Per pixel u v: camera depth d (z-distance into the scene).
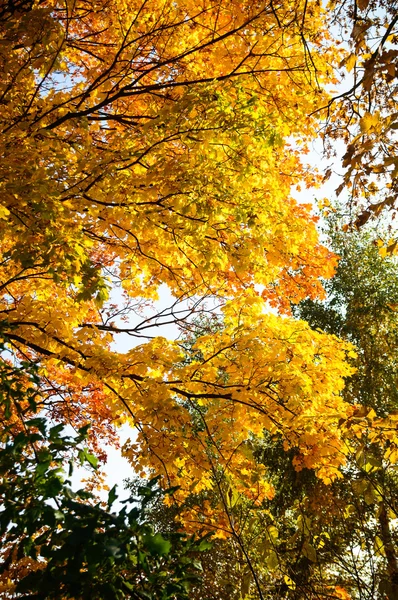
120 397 4.21
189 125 3.69
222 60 4.74
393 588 3.21
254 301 4.28
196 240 4.30
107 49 4.95
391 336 11.38
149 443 4.04
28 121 3.76
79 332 3.99
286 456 7.52
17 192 3.08
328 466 4.10
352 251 12.55
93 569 1.47
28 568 3.93
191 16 4.62
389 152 3.39
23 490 1.69
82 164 3.67
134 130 4.25
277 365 3.90
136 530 1.59
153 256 5.02
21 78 3.67
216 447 4.03
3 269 4.48
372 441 3.79
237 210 4.09
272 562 3.32
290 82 4.83
